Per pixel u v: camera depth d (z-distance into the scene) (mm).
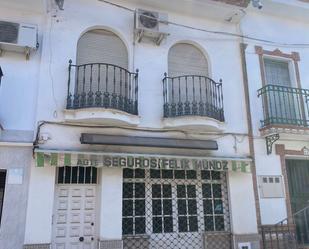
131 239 7730
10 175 7086
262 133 9242
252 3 9969
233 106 9328
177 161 8062
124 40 8812
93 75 8359
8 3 7848
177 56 9383
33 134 7426
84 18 8523
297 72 10406
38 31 8039
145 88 8617
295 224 9102
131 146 7949
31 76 7754
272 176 9109
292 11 10555
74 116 7648
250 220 8625
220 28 9906
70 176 7746
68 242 7367
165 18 8844
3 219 6840
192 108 8648
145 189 8195
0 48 7582
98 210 7621
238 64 9789
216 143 8625
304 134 9164
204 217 8523
